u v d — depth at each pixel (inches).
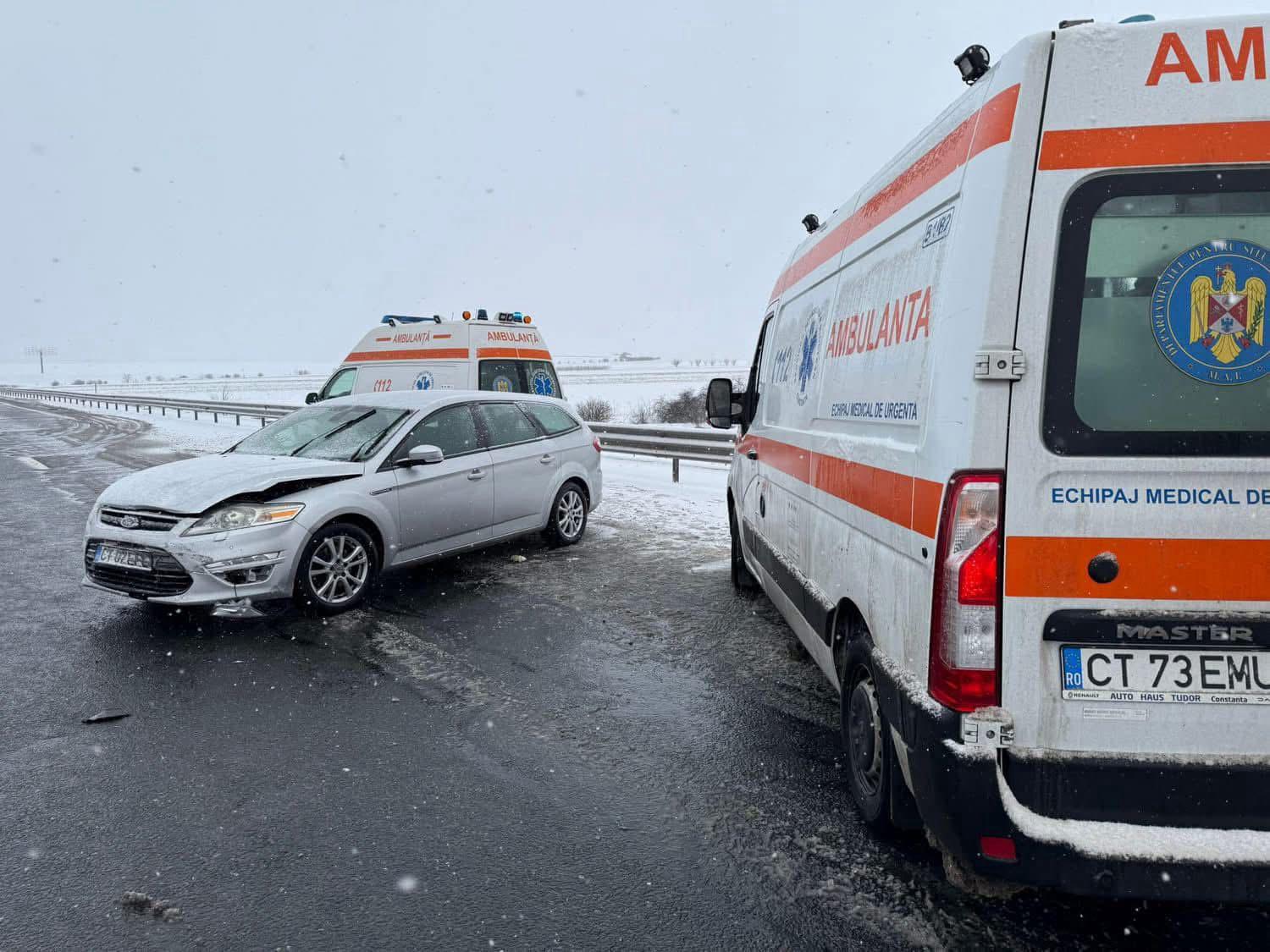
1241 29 81.3
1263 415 80.9
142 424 1096.2
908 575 94.7
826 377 140.7
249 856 111.4
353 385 450.6
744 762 138.7
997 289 83.1
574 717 156.9
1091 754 83.2
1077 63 83.0
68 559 290.7
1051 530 82.3
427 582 256.1
